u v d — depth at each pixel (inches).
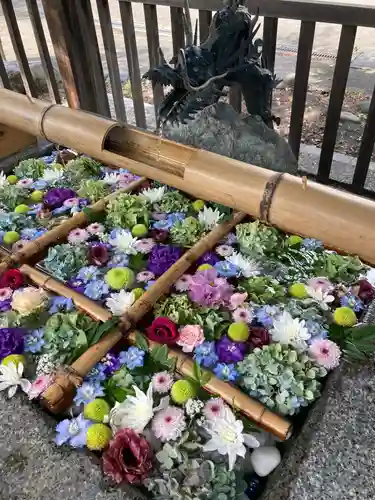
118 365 46.0
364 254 49.6
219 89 58.3
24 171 78.2
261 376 43.1
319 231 51.1
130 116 120.9
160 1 85.9
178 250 59.5
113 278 54.8
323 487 34.5
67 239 63.3
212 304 51.1
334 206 49.9
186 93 56.0
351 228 48.7
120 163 66.7
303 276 56.3
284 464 37.2
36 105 71.9
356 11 67.4
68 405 43.3
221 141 64.4
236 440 38.6
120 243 61.1
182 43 90.8
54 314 51.4
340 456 36.4
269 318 49.8
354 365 43.8
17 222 66.7
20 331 49.4
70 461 36.8
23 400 42.0
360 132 123.2
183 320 50.1
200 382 43.6
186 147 62.0
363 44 191.8
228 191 56.2
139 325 51.2
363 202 49.9
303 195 51.7
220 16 55.2
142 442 37.4
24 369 46.2
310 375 42.7
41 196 72.8
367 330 46.6
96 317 50.8
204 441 40.0
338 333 48.0
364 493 34.0
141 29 207.2
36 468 36.4
